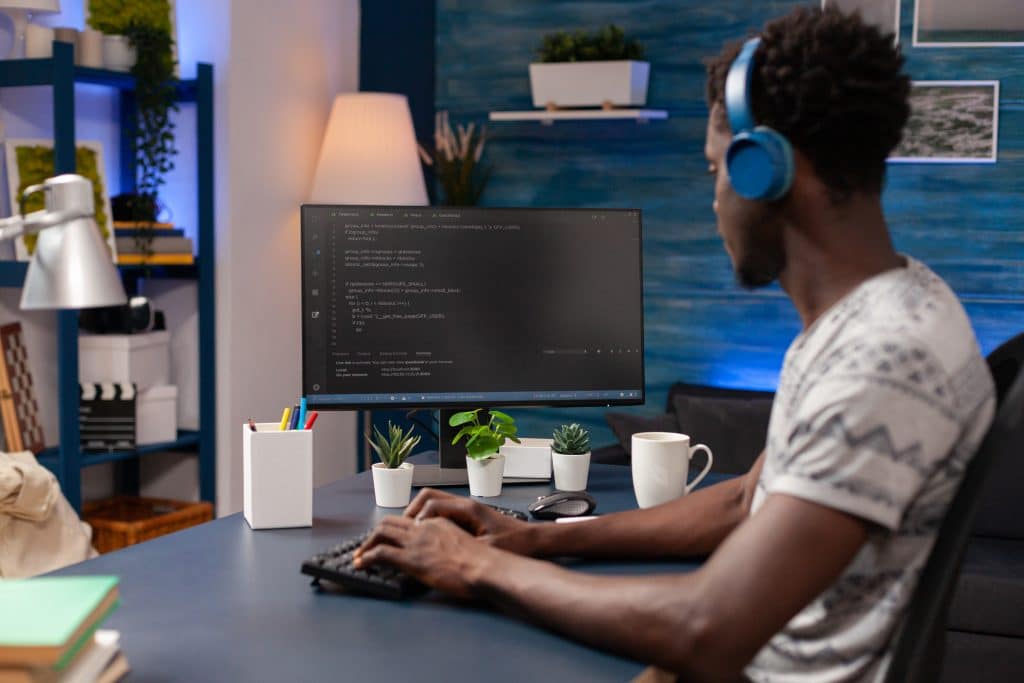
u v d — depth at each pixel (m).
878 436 0.89
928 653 0.94
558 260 1.78
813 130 0.96
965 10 3.53
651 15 3.85
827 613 0.98
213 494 3.46
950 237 3.61
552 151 4.02
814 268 1.01
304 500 1.49
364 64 4.21
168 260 3.26
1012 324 3.57
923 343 0.91
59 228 1.67
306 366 1.70
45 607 0.89
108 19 3.19
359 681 0.95
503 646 1.03
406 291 1.73
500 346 1.76
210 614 1.12
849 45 0.96
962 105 3.56
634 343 1.80
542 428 3.98
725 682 0.90
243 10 3.47
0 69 2.90
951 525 0.92
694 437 3.36
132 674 0.96
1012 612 2.58
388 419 2.19
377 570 1.20
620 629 0.96
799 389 0.99
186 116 3.49
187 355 3.49
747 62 1.00
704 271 3.86
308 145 3.88
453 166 3.98
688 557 1.33
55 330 3.27
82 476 3.47
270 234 3.66
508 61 4.04
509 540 1.29
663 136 3.88
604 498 1.70
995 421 0.93
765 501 0.95
